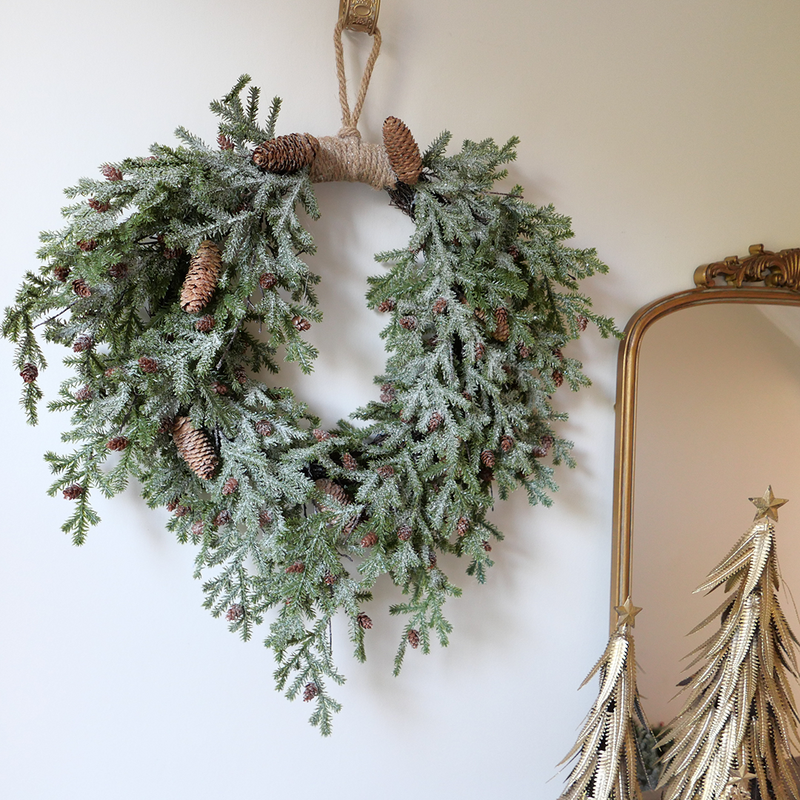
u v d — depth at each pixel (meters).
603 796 1.09
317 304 1.12
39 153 1.04
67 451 1.07
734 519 1.52
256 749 1.18
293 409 1.09
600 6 1.41
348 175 1.13
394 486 1.09
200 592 1.15
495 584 1.34
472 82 1.31
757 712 1.14
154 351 0.97
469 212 1.16
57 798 1.08
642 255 1.47
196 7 1.12
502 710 1.35
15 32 1.03
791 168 1.62
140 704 1.12
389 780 1.27
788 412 1.57
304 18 1.18
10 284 1.03
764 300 1.53
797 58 1.62
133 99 1.09
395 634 1.26
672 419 1.46
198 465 1.00
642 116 1.46
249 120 1.04
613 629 1.39
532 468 1.24
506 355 1.20
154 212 0.95
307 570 1.03
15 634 1.05
